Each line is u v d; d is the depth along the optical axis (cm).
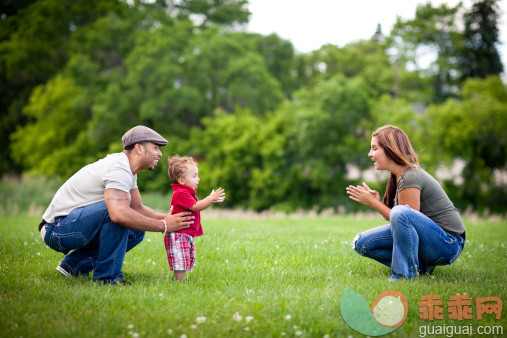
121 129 2695
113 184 356
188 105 2631
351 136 2392
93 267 396
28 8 3462
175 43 2722
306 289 356
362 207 2381
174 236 387
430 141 2523
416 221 375
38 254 476
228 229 722
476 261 481
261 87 2794
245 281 381
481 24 4062
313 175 2362
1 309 295
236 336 262
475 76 3997
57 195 380
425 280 381
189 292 346
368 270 432
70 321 280
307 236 672
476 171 2783
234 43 2778
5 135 3509
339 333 267
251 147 2536
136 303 315
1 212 1728
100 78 2830
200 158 2727
